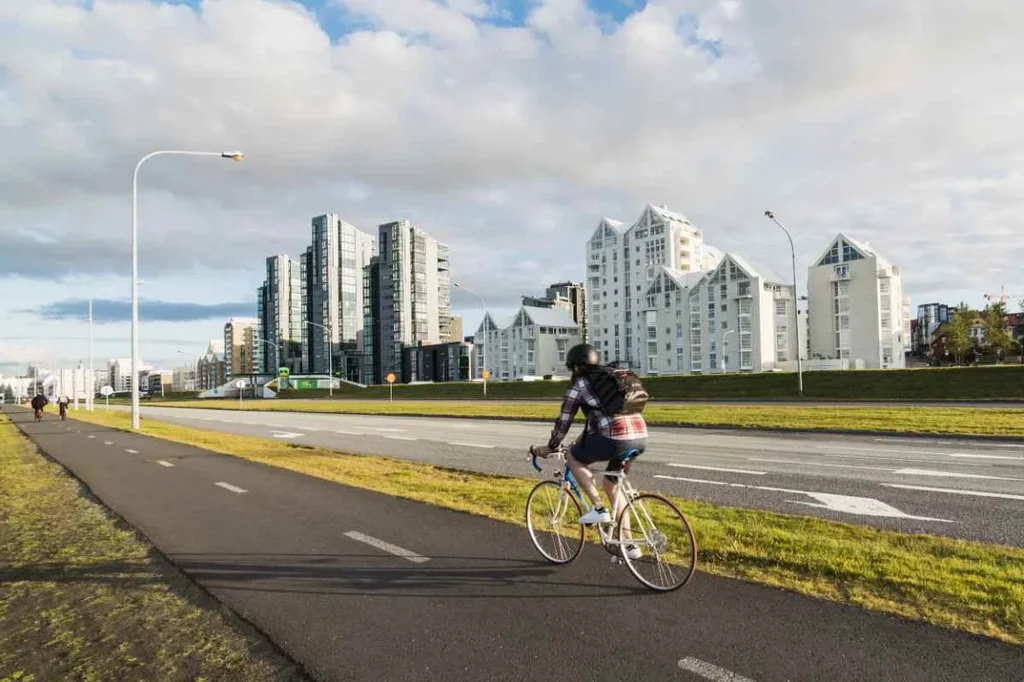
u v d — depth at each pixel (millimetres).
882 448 13875
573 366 5102
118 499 9008
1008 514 7398
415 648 3861
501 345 138250
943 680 3291
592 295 128375
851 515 7473
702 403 35781
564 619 4234
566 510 5512
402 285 176625
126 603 4742
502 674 3500
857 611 4191
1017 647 3629
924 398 34219
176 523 7344
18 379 149750
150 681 3531
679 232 117062
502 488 9172
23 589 5094
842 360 87562
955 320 102375
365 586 5004
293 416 36781
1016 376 34781
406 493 8867
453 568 5414
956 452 12977
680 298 106000
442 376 162875
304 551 6035
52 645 4031
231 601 4738
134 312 25984
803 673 3398
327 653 3822
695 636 3893
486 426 23312
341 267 199000
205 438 19469
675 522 5836
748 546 5660
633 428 4910
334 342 195875
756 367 94000
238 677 3549
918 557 5266
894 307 92125
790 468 11203
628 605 4449
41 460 14305
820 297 95688
